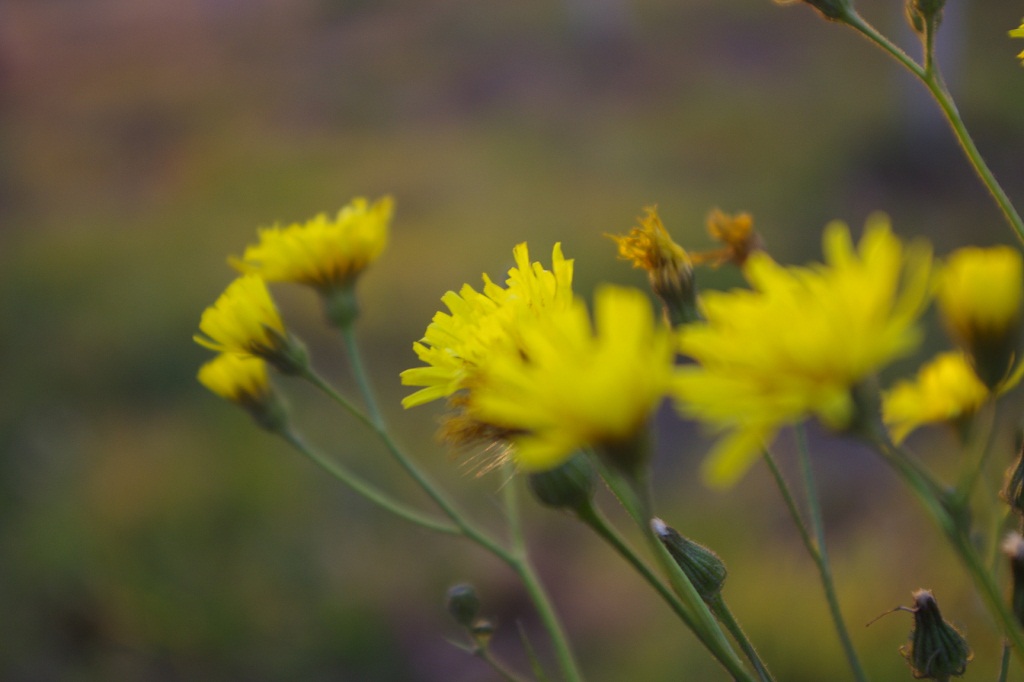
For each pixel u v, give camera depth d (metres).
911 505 4.49
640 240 1.44
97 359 7.92
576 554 5.18
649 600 4.70
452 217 10.48
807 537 1.26
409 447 6.16
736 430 0.65
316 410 6.75
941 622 1.09
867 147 11.83
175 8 26.47
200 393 7.29
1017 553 1.01
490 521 5.52
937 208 10.56
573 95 15.26
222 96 18.20
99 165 15.32
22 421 6.97
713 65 15.75
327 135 15.04
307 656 4.80
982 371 0.82
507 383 0.72
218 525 5.38
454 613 1.76
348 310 1.96
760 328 0.63
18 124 18.28
